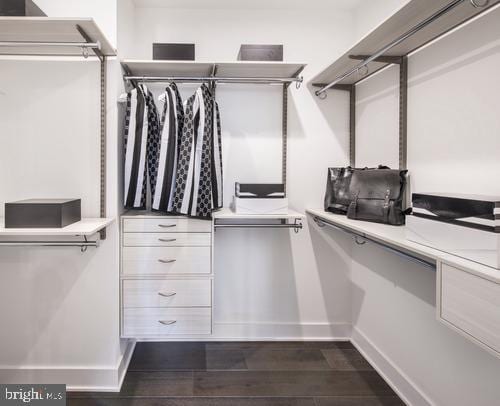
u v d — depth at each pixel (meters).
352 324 2.52
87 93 1.89
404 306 1.85
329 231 2.51
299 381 2.00
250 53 2.11
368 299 2.27
